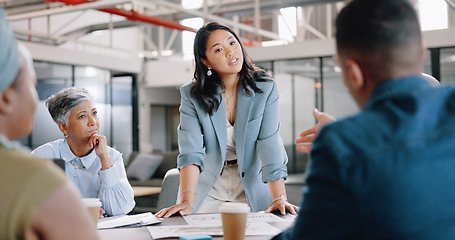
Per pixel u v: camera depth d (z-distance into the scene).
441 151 0.77
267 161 2.22
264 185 2.32
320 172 0.81
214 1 11.27
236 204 1.38
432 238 0.76
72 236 0.78
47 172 0.77
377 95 0.86
